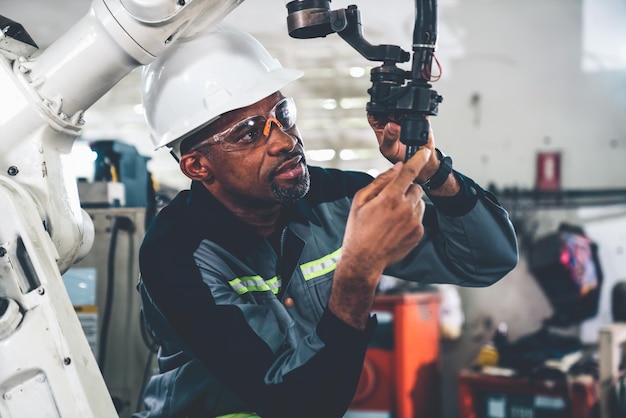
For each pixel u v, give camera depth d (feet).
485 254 5.40
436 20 4.49
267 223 5.33
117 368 10.06
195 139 5.03
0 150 4.86
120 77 5.05
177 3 4.65
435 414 17.40
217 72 5.04
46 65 4.93
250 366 4.43
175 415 5.44
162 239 5.05
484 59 18.62
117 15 4.72
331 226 5.56
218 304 4.70
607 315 17.69
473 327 18.39
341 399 4.28
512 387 14.99
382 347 15.76
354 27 4.77
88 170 18.08
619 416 13.98
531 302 18.08
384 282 16.75
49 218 4.90
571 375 15.05
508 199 18.51
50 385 4.58
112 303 10.08
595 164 18.10
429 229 5.64
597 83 18.10
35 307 4.62
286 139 4.86
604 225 18.01
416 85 4.44
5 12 19.08
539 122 18.38
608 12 18.01
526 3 18.38
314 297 5.34
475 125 18.70
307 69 18.81
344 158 18.83
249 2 18.76
